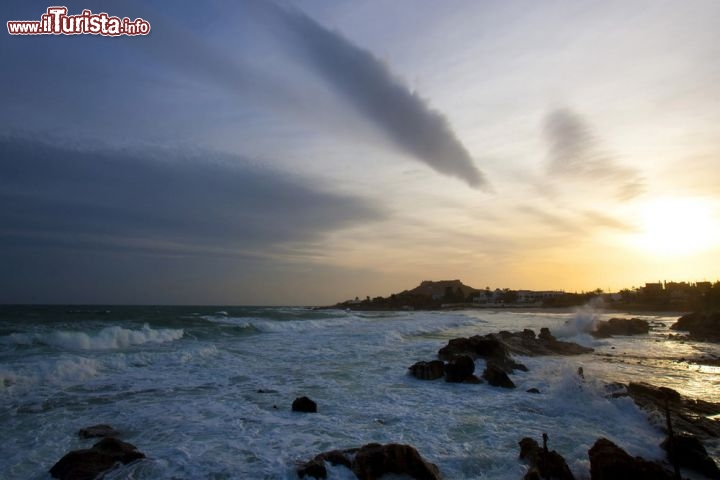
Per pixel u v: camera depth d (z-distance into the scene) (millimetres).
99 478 6852
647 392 12930
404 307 144750
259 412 10977
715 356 24219
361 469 7195
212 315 48438
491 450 8648
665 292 135125
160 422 9969
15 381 12672
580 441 9328
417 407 11836
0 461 7641
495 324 49250
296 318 47844
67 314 42531
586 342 31594
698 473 8023
